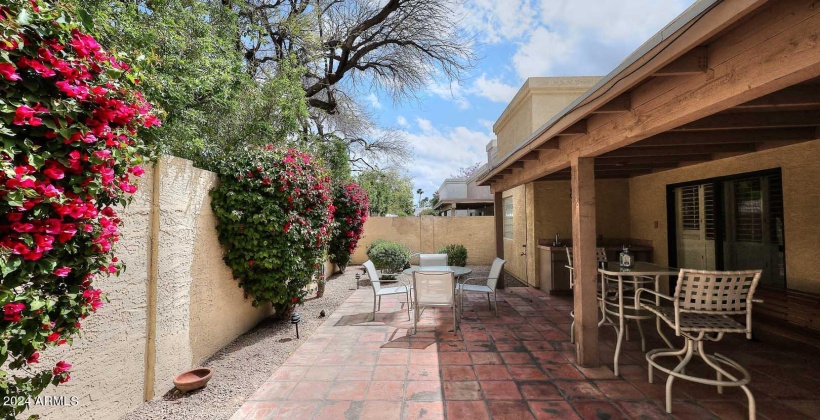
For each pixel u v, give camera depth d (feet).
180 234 10.67
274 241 14.17
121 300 8.30
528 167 17.15
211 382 10.53
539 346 13.52
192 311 11.32
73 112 4.51
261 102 19.42
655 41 6.18
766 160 14.11
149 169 9.26
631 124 8.71
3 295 3.78
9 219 3.89
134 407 8.77
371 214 61.67
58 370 4.93
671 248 19.75
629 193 23.58
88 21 4.88
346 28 30.09
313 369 11.51
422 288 15.28
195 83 14.42
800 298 12.51
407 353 12.89
